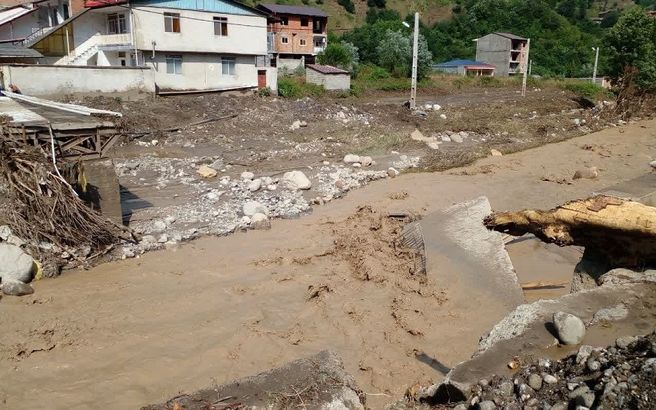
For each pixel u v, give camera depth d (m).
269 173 19.58
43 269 11.24
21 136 11.81
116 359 8.57
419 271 11.49
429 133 28.19
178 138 24.17
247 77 36.59
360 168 20.98
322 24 55.12
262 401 5.35
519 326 6.08
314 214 15.80
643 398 4.27
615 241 7.18
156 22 32.09
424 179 19.81
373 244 13.22
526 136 28.69
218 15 34.28
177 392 7.82
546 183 19.44
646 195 10.25
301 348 8.99
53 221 11.80
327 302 10.47
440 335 9.30
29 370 8.23
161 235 13.49
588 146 26.19
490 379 5.29
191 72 34.25
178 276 11.51
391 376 8.20
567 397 4.75
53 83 26.50
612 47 37.16
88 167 12.80
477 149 24.61
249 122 27.73
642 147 26.33
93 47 34.75
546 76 62.81
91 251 12.21
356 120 30.59
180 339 9.16
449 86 50.34
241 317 9.91
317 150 23.34
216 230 14.04
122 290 10.80
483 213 13.08
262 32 36.47
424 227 13.30
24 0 46.00
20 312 9.81
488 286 10.66
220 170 19.77
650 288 6.52
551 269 12.04
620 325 5.77
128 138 23.08
